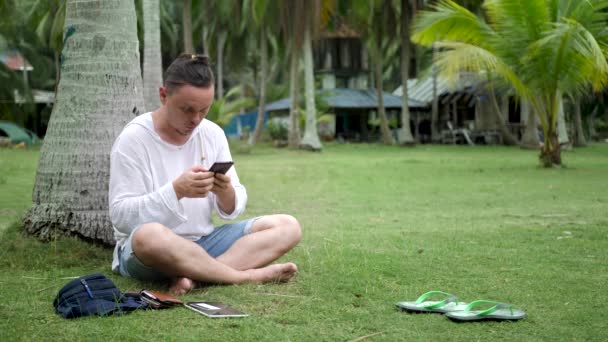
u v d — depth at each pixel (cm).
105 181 526
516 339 306
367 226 716
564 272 461
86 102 529
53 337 304
